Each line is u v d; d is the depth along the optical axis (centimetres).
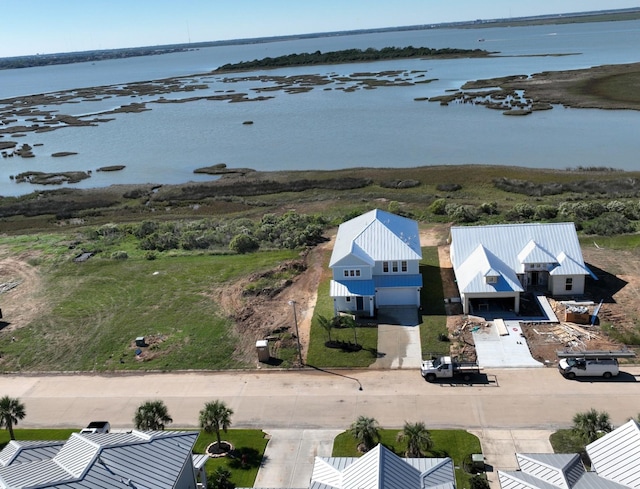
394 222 5753
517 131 12225
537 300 5200
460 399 3991
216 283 6159
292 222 7800
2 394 4500
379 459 2555
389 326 5012
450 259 6169
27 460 2798
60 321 5628
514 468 3303
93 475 2477
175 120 17200
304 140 13275
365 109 16250
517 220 7200
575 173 9294
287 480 3344
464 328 4872
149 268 6744
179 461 2742
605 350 4391
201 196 10025
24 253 7612
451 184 9344
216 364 4697
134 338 5188
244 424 3906
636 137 11069
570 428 3591
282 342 4875
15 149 14762
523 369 4278
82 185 11319
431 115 14588
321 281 5978
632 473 2495
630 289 5297
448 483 2617
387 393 4134
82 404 4297
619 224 6694
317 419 3906
